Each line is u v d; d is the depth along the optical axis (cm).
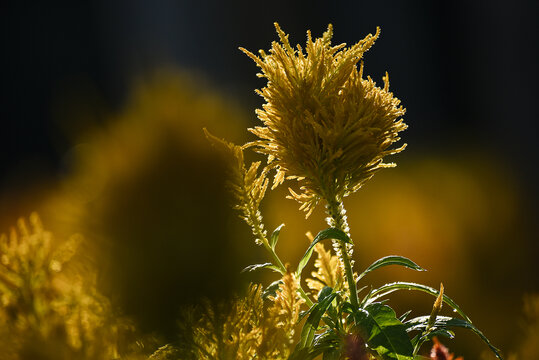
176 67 124
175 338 125
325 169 139
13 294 127
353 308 137
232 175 132
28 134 853
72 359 125
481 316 184
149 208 123
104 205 123
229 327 128
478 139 697
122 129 123
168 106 123
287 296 132
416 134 804
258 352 130
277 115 139
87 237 123
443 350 138
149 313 124
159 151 123
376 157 140
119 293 124
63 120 122
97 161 122
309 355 133
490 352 147
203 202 124
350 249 140
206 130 124
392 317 135
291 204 185
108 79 925
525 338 145
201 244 124
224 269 124
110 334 125
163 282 124
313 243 138
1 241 127
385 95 141
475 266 227
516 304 184
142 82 124
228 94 125
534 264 225
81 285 125
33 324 126
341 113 138
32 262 127
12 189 127
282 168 140
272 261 137
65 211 123
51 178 124
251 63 913
